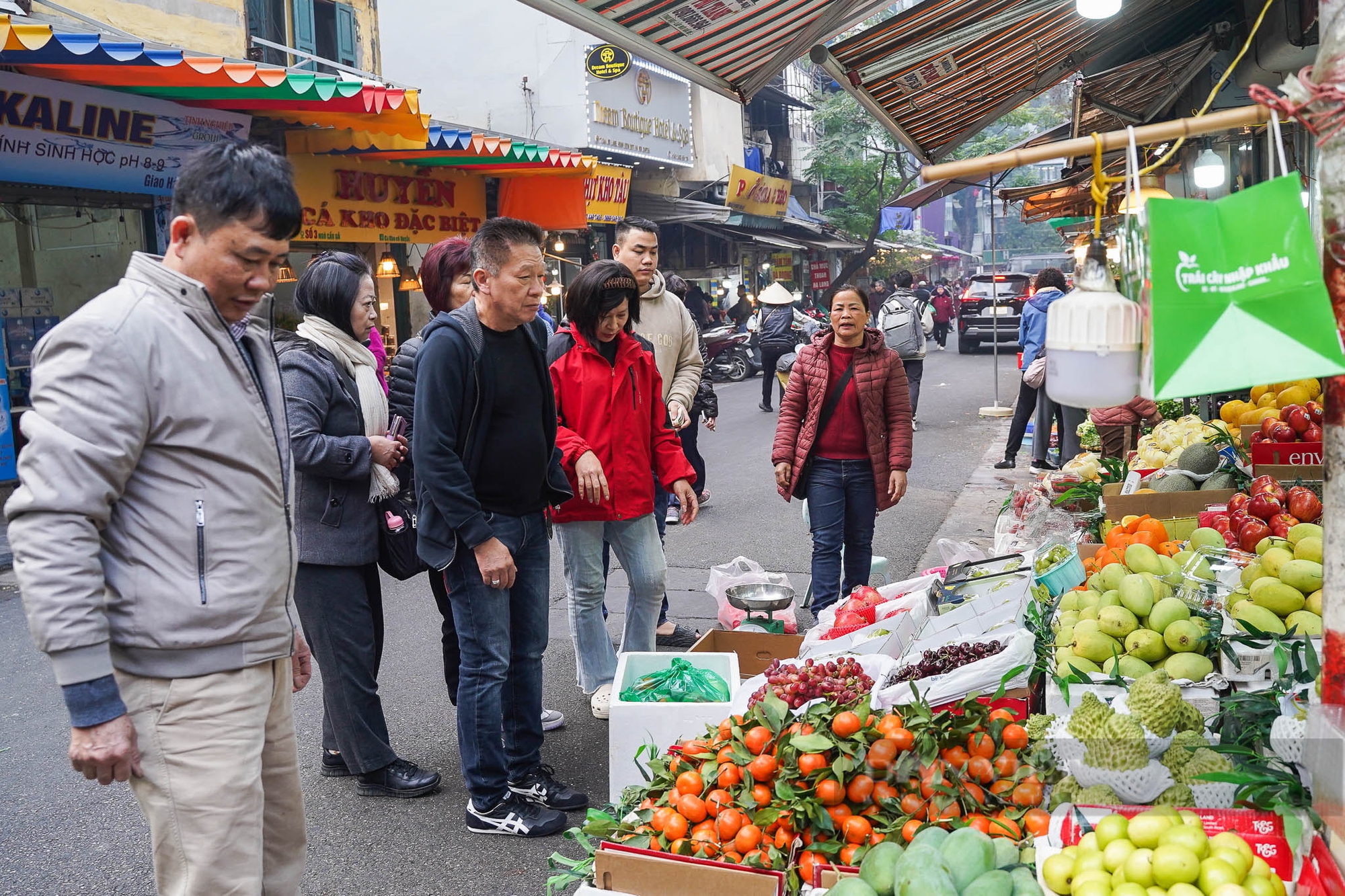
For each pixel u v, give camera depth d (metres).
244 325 2.45
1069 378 1.73
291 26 13.11
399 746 4.54
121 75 7.44
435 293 4.28
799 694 3.00
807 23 5.38
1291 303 1.55
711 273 27.27
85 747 2.09
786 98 32.31
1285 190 1.56
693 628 6.07
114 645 2.25
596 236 21.42
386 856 3.65
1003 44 6.25
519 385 3.71
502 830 3.77
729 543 8.09
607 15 4.52
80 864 3.64
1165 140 1.78
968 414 15.12
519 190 14.37
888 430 5.27
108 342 2.12
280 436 2.48
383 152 11.16
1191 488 5.02
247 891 2.35
